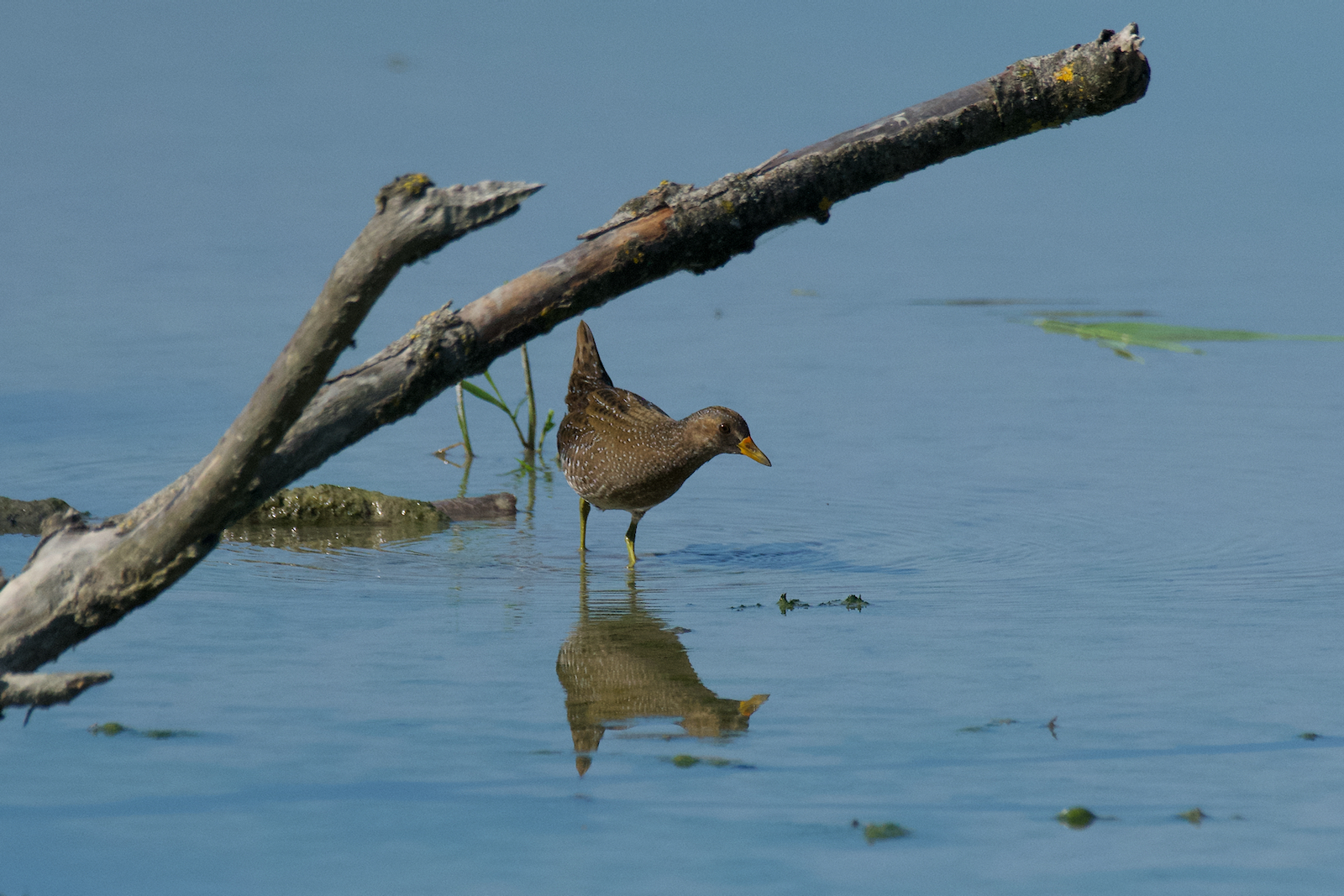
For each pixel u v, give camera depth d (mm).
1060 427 23047
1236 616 14992
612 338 27938
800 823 10180
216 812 10258
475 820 10195
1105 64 9758
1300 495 19516
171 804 10391
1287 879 9359
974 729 11969
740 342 27641
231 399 23328
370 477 21609
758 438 22656
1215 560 17016
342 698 12648
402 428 24375
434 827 10062
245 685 12945
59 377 24141
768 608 15648
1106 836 9992
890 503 19781
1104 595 15844
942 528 18656
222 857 9570
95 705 12367
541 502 20719
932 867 9516
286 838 9859
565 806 10438
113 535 8797
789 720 12203
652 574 17094
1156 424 23078
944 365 26328
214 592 15984
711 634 14680
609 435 18516
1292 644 14070
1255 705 12477
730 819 10234
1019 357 26859
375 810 10328
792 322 29016
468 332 9320
